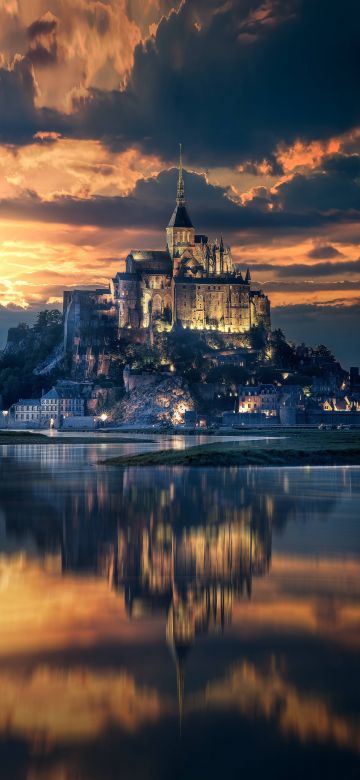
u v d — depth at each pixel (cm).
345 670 2680
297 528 5634
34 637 3031
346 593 3681
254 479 9800
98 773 2077
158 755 2153
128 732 2262
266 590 3753
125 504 7106
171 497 7694
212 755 2150
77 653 2855
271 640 2989
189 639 2992
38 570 4181
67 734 2266
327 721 2317
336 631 3092
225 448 14812
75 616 3309
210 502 7275
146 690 2527
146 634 3072
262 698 2469
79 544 4944
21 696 2494
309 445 16012
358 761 2122
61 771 2088
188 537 5222
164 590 3756
